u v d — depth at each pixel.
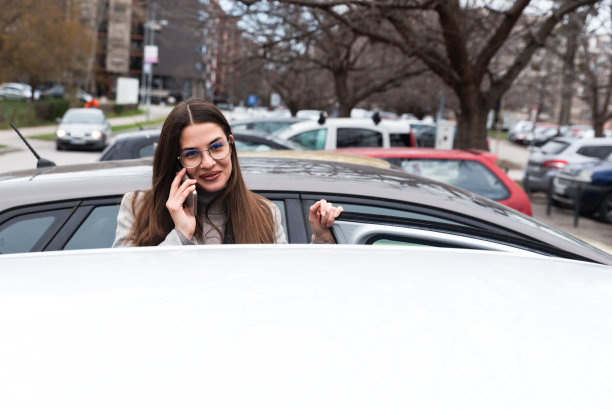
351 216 2.33
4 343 0.53
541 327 0.61
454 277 0.78
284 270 0.78
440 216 2.45
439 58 13.37
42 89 60.09
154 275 0.74
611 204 13.09
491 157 7.00
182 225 1.94
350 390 0.47
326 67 21.83
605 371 0.52
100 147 22.53
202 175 2.04
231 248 0.90
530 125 51.81
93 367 0.49
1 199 2.40
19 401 0.44
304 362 0.51
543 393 0.48
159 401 0.45
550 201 13.68
